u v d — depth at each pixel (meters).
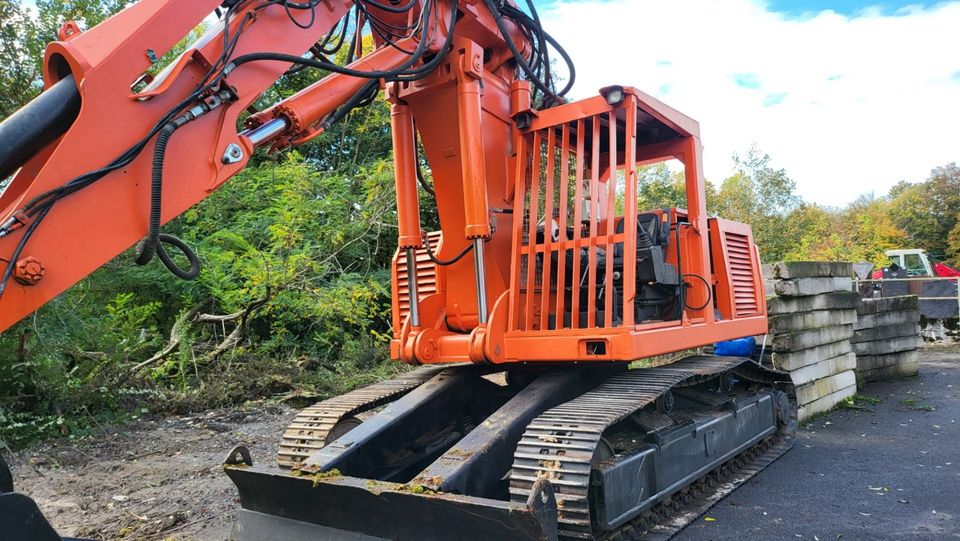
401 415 4.16
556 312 4.08
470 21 4.32
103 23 2.52
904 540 3.91
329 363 9.44
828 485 5.02
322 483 3.37
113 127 2.45
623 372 4.75
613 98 3.89
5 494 1.95
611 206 3.95
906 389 9.21
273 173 11.29
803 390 7.21
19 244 2.23
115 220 2.44
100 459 5.94
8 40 8.10
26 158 2.36
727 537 4.00
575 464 3.22
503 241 4.40
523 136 4.37
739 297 5.49
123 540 4.12
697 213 4.86
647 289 4.53
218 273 9.09
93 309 8.21
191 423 7.29
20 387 6.35
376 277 10.77
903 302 10.20
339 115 3.56
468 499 2.98
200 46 2.74
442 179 4.39
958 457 5.74
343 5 3.34
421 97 4.27
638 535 3.93
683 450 4.37
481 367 4.79
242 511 3.81
